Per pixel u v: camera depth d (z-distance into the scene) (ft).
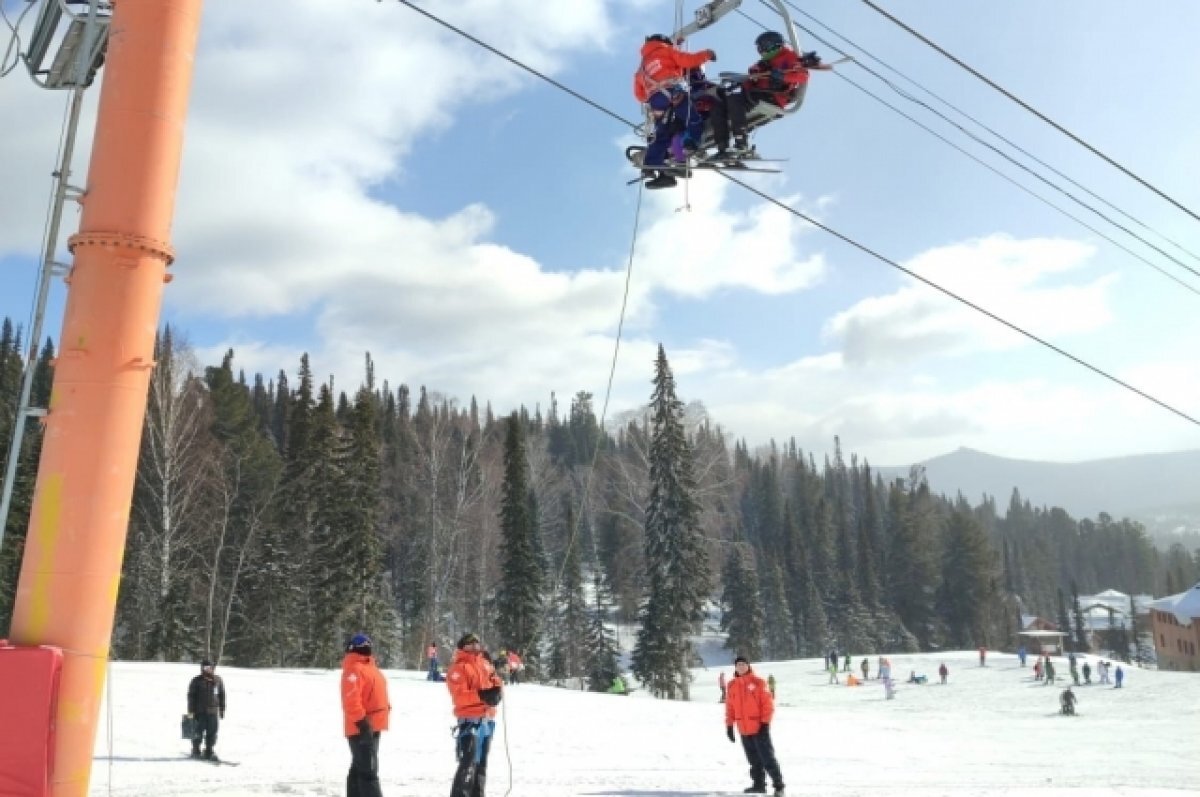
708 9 28.27
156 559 145.69
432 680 107.65
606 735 69.51
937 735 87.40
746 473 383.65
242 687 81.10
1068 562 629.92
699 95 27.55
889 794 43.50
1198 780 56.08
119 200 17.40
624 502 244.83
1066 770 59.47
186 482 146.51
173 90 18.04
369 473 162.71
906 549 316.60
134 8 17.98
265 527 163.22
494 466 205.05
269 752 53.52
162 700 69.05
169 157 17.95
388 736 62.69
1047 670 170.09
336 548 158.71
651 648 156.46
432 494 173.17
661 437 162.40
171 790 39.47
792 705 155.12
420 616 196.34
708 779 48.65
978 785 48.19
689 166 28.58
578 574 205.87
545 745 63.41
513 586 172.65
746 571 243.40
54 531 16.72
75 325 17.20
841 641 288.51
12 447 18.01
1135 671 180.96
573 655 199.62
